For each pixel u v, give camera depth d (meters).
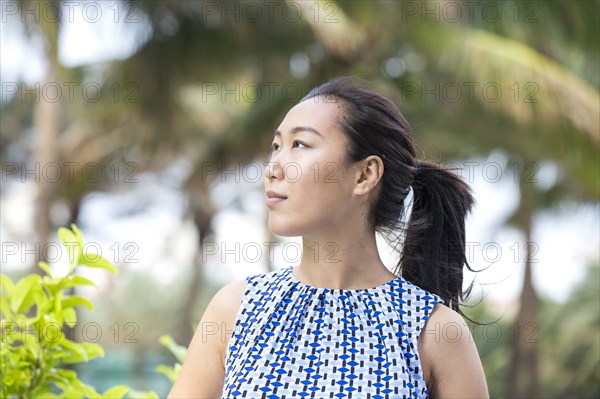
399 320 2.93
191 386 3.00
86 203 30.34
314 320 2.93
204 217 34.31
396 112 3.08
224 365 3.02
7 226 34.75
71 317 3.89
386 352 2.87
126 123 23.52
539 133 17.84
